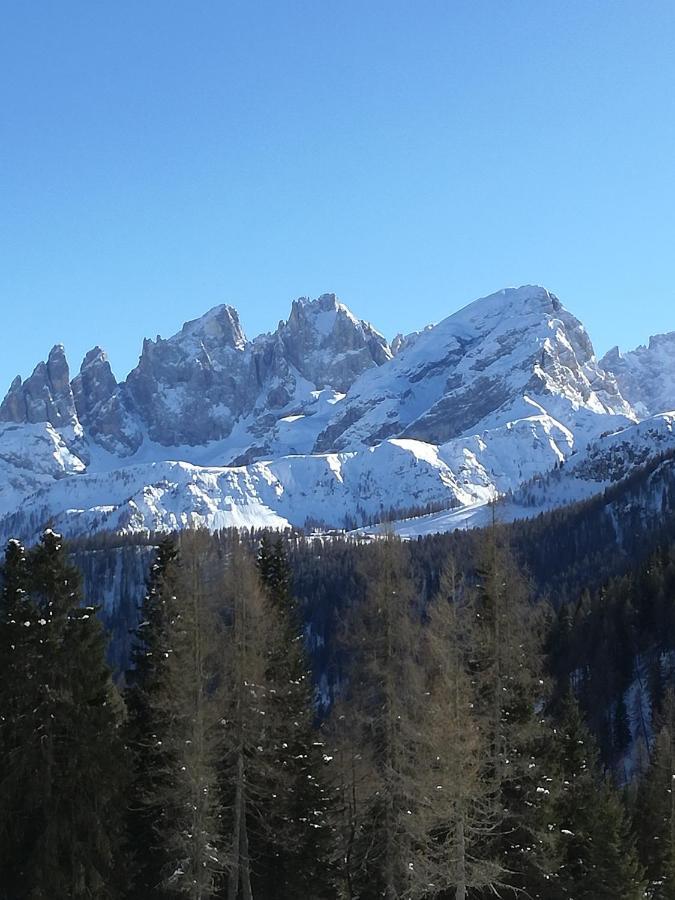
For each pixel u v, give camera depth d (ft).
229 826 158.81
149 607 168.25
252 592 153.28
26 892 132.16
